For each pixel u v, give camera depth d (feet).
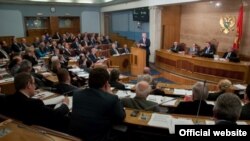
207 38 29.12
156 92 11.59
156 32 31.35
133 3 35.94
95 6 47.73
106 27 48.70
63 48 30.14
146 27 35.19
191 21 31.27
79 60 23.72
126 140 7.52
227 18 26.03
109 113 6.12
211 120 7.13
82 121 6.01
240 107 5.04
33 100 6.96
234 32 25.44
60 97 9.66
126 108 8.20
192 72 23.67
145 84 8.55
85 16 47.29
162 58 28.96
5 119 5.90
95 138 5.96
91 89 6.34
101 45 36.83
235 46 24.11
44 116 6.99
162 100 10.09
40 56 28.99
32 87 7.31
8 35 39.68
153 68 30.19
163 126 6.76
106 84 6.63
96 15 48.39
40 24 43.98
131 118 7.34
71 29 46.83
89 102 6.12
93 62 24.85
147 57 27.89
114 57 27.78
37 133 4.90
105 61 25.64
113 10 42.86
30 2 40.06
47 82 14.29
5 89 13.42
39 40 38.29
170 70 27.20
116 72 12.09
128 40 39.27
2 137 4.67
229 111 4.93
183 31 32.96
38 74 15.06
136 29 38.27
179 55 25.18
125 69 29.45
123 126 7.01
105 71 6.50
